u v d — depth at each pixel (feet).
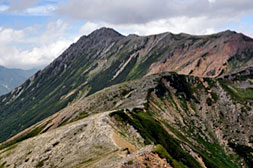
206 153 467.11
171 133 426.92
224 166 458.09
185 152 368.48
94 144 234.99
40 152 279.28
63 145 268.41
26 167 266.16
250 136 545.03
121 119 321.32
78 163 205.87
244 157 498.28
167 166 131.95
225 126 574.97
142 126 351.67
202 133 544.62
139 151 138.41
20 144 343.67
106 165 145.07
